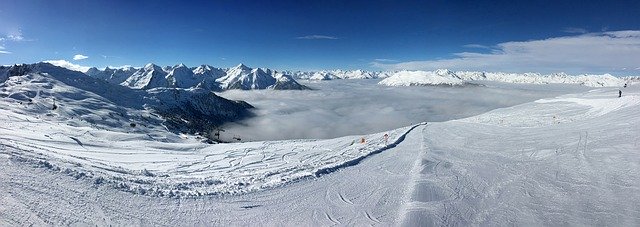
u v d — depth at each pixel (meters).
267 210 15.05
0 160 15.45
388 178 20.66
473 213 15.11
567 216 14.35
